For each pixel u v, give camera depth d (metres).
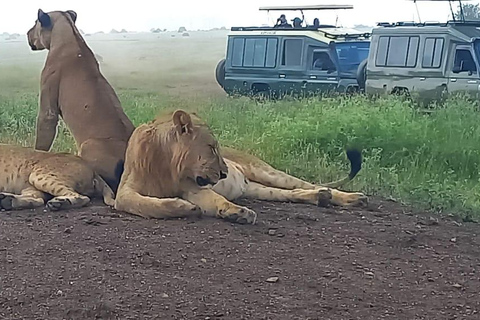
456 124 10.98
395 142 10.45
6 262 5.48
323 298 4.91
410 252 6.08
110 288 4.95
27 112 13.12
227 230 6.46
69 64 8.74
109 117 8.43
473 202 8.12
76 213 7.09
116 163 8.13
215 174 6.90
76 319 4.45
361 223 6.99
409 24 15.26
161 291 4.91
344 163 9.83
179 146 6.92
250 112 13.12
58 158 7.84
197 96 15.19
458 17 16.12
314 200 7.76
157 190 7.10
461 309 4.83
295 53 17.00
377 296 5.00
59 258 5.60
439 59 14.52
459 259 5.95
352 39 17.45
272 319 4.51
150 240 6.09
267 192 7.95
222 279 5.22
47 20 9.05
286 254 5.84
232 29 17.86
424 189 8.34
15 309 4.58
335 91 16.31
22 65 15.38
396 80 15.18
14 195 7.30
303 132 10.95
